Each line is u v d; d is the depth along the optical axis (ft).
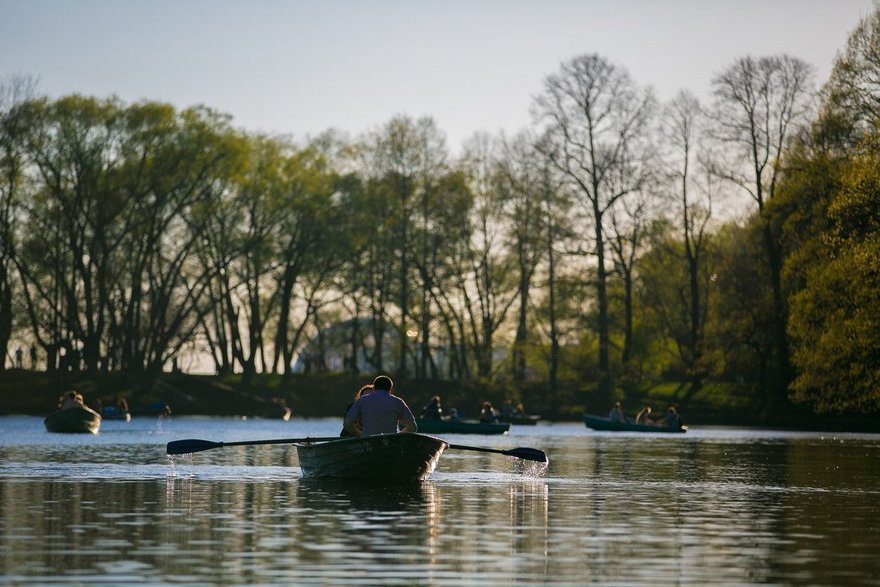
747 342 250.57
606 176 264.52
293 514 59.77
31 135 244.01
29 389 270.26
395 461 77.87
